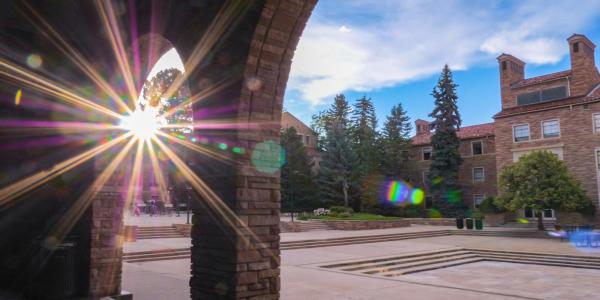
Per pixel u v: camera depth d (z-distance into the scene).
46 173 7.69
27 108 7.89
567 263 17.75
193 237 5.47
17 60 7.22
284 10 4.96
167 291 8.75
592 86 33.16
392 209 41.03
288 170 42.47
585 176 30.61
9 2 6.35
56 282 6.91
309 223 29.66
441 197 39.47
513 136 34.56
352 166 42.19
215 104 5.36
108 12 6.29
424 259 18.00
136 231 19.88
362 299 9.09
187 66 5.73
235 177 4.99
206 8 5.35
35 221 7.69
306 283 10.87
